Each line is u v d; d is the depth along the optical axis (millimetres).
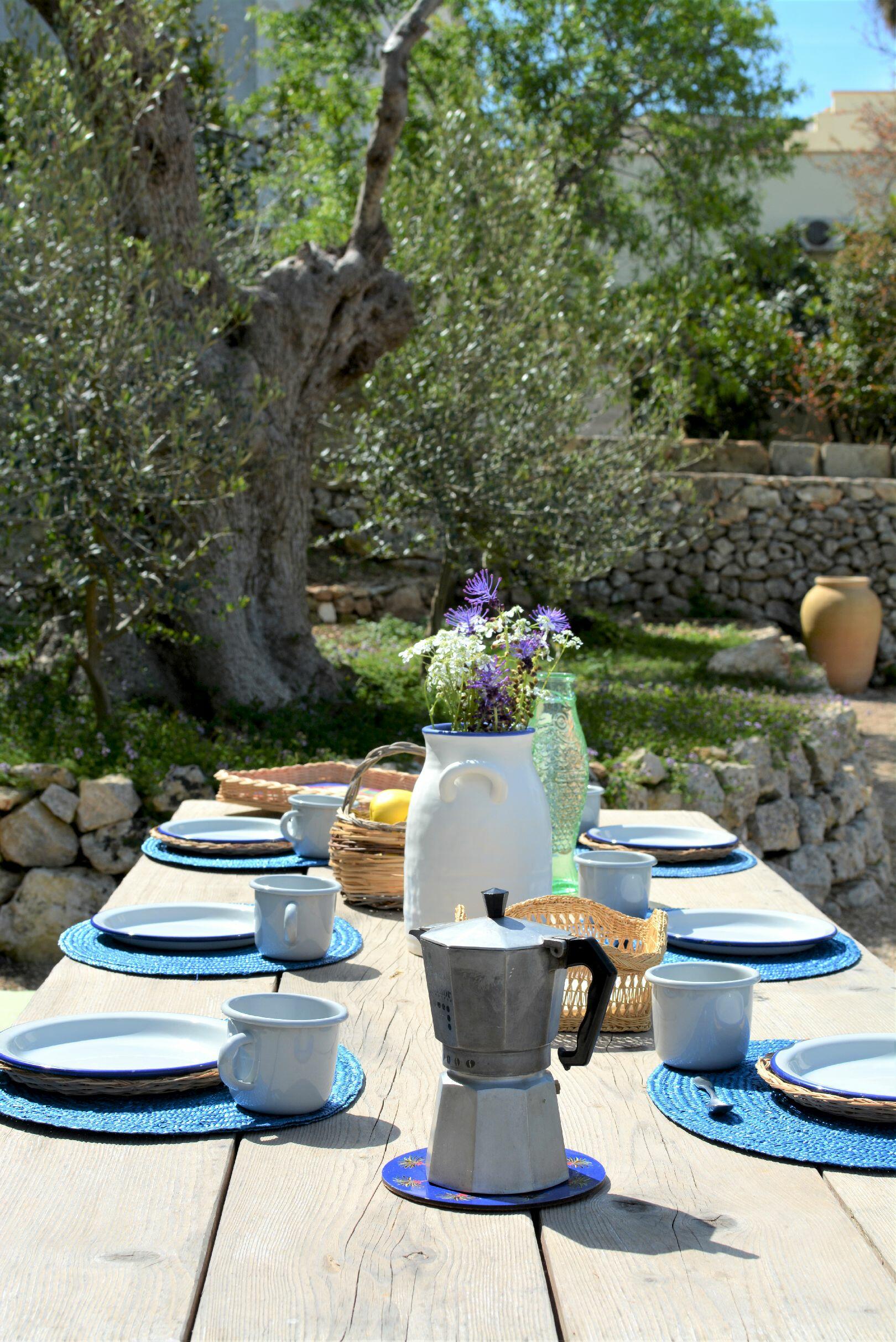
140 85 5484
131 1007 1759
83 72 5445
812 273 15555
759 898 2443
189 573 5766
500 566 8516
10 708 5727
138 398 5047
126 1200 1203
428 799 1944
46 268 4844
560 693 2287
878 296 13789
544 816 1948
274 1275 1075
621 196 12844
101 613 6086
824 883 5895
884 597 11406
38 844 5008
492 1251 1119
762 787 5957
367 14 11828
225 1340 978
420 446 6930
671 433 8047
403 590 9922
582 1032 1229
